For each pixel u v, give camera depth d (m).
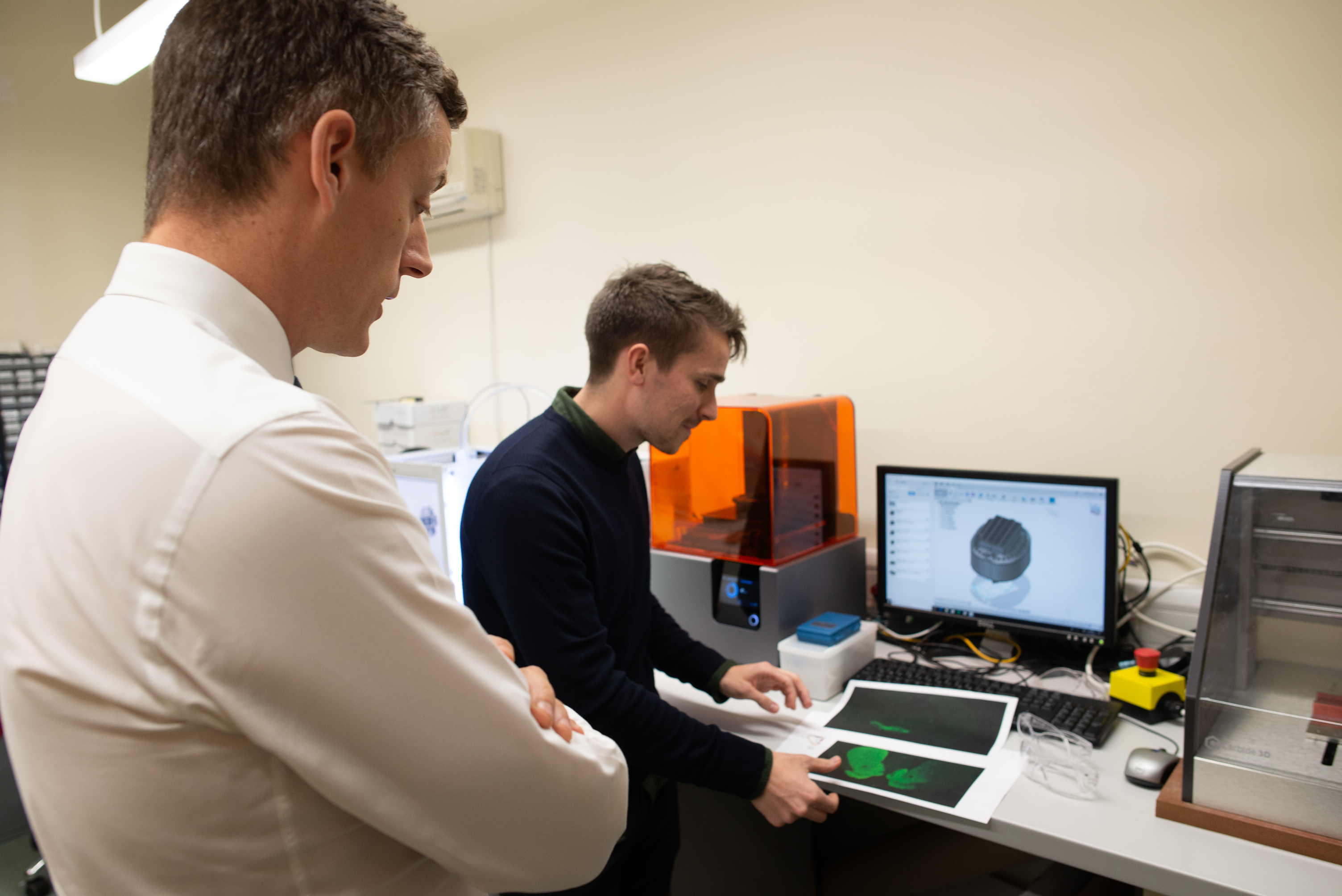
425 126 0.60
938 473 1.58
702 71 2.05
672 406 1.21
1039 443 1.66
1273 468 1.08
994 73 1.63
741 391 2.08
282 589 0.44
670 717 1.07
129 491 0.44
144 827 0.45
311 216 0.54
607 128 2.26
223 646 0.43
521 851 0.55
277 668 0.44
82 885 0.46
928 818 1.04
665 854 1.33
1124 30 1.49
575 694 1.04
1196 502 1.51
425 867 0.59
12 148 3.17
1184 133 1.46
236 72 0.51
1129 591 1.58
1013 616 1.53
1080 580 1.45
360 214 0.57
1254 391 1.44
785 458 1.53
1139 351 1.54
